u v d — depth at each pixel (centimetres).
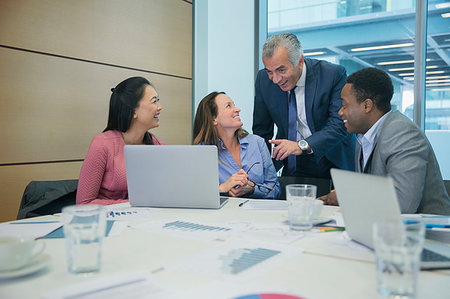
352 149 280
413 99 366
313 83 261
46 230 120
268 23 434
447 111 355
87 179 193
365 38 386
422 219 116
